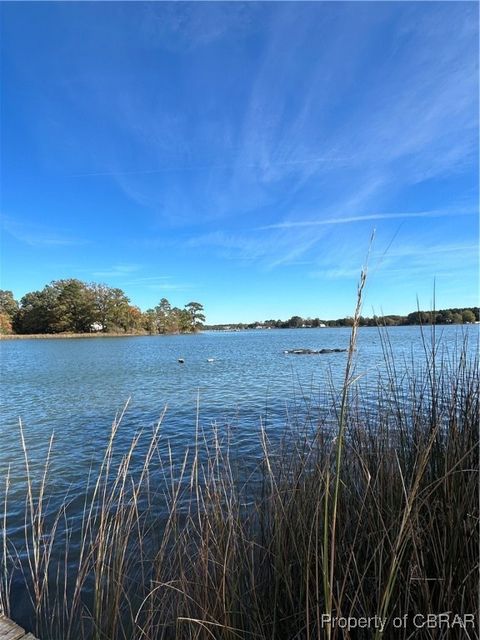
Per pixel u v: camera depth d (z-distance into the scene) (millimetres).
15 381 19109
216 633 2201
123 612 2838
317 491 2301
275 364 24391
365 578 2127
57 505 5008
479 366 2789
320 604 2072
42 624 2895
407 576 1919
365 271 1353
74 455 7277
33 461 6988
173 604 2533
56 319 85500
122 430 9062
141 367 25234
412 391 3068
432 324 2764
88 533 4219
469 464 2207
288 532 2471
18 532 4383
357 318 1352
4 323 81438
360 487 2588
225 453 6270
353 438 3135
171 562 2814
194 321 128125
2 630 2428
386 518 2184
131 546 3498
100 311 91312
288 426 5625
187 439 7938
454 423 2301
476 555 1901
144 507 4520
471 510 1956
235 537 2564
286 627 2223
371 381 6199
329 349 37594
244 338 80438
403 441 2787
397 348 14750
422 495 2168
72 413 11383
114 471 6238
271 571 2518
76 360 31781
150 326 107812
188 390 15055
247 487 3873
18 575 3572
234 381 17094
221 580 2289
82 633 2600
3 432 9336
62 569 3652
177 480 5320
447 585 1917
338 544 2230
